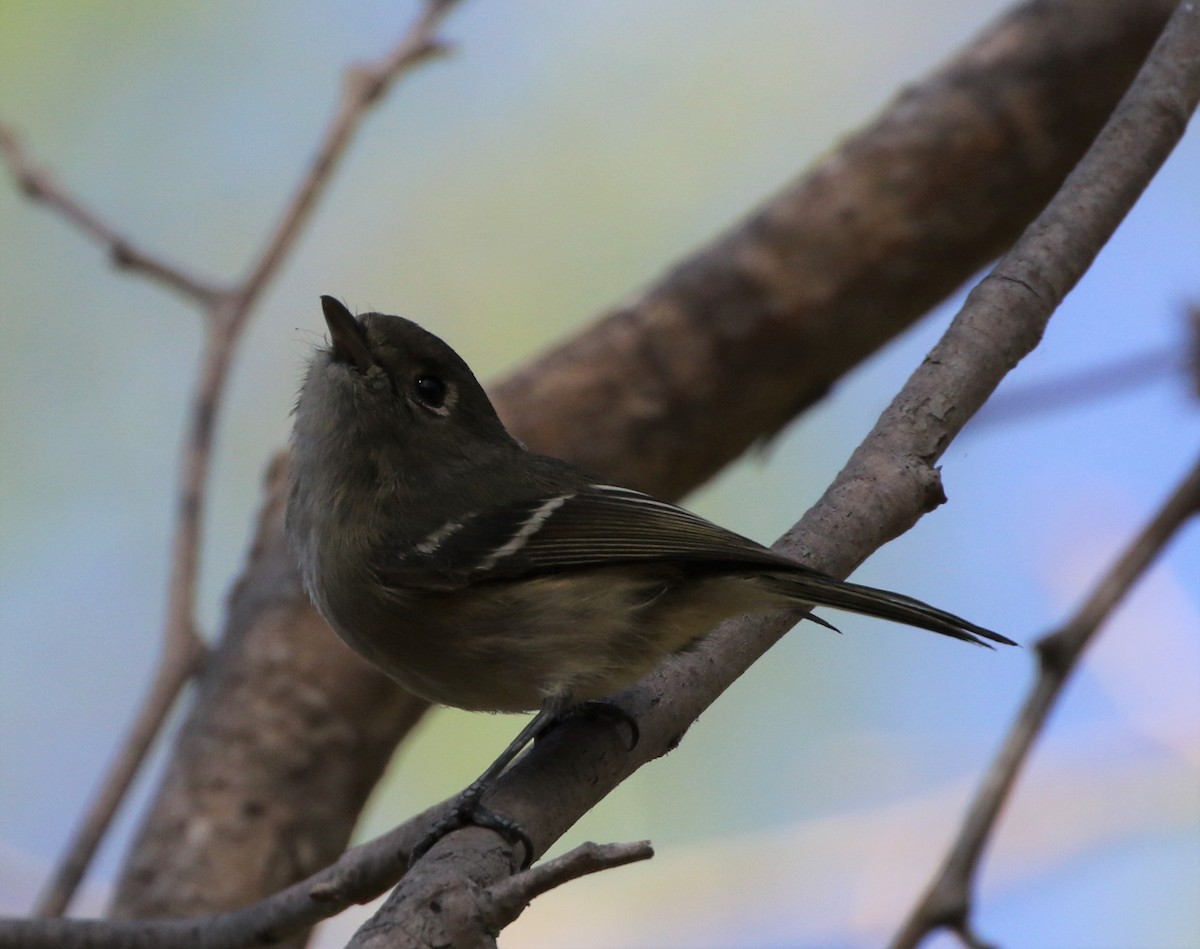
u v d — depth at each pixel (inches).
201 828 393.4
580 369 435.2
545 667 293.6
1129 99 323.0
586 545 297.4
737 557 281.6
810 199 446.0
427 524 308.8
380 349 325.7
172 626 393.4
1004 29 458.6
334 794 403.5
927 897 316.2
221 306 423.8
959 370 298.2
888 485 291.9
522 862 249.1
